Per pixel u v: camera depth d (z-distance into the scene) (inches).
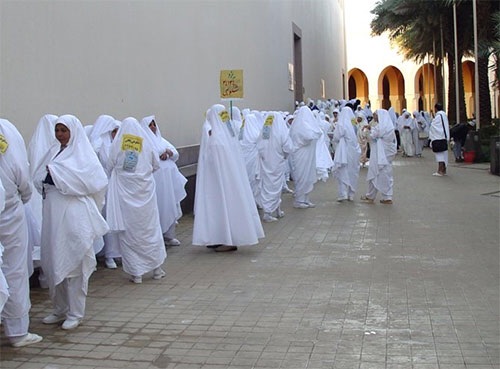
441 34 1200.8
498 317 225.8
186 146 495.2
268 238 382.6
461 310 234.4
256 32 761.0
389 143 500.4
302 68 1157.7
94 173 223.5
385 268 300.5
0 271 177.0
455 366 183.0
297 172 498.3
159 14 450.9
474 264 303.0
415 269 297.0
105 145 313.7
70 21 330.3
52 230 222.1
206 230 342.0
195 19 530.6
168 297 263.6
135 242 283.7
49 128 258.4
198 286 279.3
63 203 221.5
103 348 206.8
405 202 511.8
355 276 287.6
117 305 253.9
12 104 280.4
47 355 201.6
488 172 713.6
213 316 236.4
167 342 210.7
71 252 221.1
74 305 227.6
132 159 280.1
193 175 501.0
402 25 1359.5
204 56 553.0
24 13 290.7
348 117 527.5
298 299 254.4
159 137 366.6
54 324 232.8
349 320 226.5
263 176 443.2
